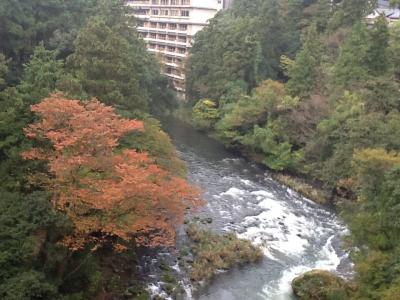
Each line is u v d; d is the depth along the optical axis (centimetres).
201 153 5094
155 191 1908
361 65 4494
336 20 5681
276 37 6350
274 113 4925
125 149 2431
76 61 3366
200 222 3238
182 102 7369
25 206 1827
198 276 2558
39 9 4862
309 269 2764
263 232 3198
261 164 4850
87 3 5603
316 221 3478
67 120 2016
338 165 3803
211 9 8181
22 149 2164
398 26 4869
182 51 8362
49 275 1845
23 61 4606
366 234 2188
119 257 2489
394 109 3828
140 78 4959
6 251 1700
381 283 1952
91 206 1873
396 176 2128
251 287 2542
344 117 3953
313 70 4950
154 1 8981
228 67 6131
